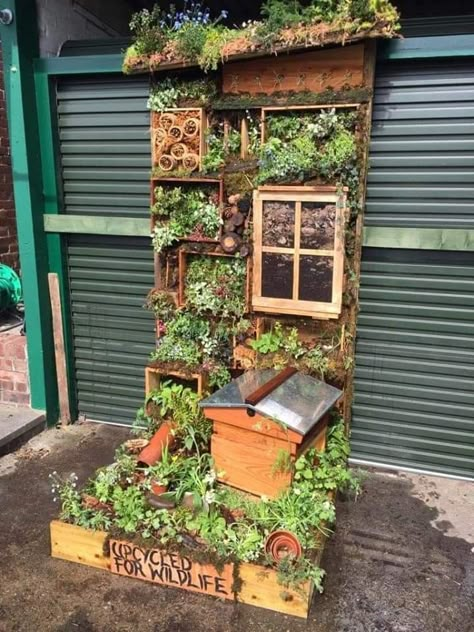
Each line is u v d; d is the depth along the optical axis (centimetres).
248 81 349
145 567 285
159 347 398
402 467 393
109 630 258
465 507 351
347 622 262
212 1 486
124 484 324
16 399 455
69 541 299
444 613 268
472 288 353
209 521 290
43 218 424
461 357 365
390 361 379
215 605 272
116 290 432
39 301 427
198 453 332
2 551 309
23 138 400
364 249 364
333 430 358
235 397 313
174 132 365
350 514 342
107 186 412
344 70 329
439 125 337
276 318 373
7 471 386
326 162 333
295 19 320
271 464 301
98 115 401
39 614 267
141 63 353
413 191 349
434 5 478
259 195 351
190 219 372
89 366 454
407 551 310
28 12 389
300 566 265
